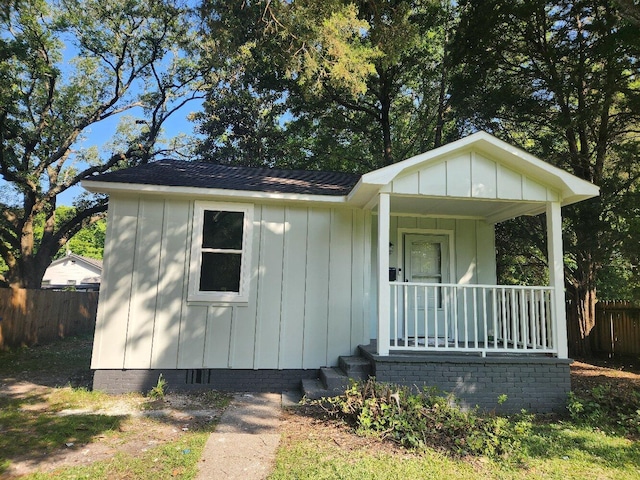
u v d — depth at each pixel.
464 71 12.68
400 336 8.30
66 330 15.02
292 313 7.17
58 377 7.99
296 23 7.77
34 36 16.88
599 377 8.38
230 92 21.88
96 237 44.88
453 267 8.55
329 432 4.83
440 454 4.20
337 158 17.88
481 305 8.55
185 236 7.11
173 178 7.30
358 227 7.52
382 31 8.97
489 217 8.54
